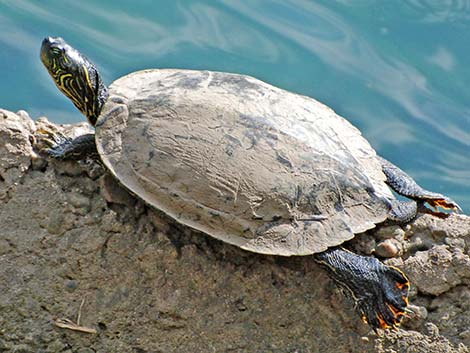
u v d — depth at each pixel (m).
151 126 6.80
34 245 6.89
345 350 6.68
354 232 6.61
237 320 6.73
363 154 7.14
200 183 6.58
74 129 7.98
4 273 6.81
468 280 6.93
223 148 6.64
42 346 6.72
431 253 7.04
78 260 6.84
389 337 6.73
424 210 7.41
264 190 6.55
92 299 6.79
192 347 6.69
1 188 7.05
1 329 6.71
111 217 6.98
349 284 6.55
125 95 7.11
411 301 6.89
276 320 6.75
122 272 6.84
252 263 6.90
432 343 6.70
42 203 7.02
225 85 7.11
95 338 6.73
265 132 6.74
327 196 6.65
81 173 7.26
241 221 6.54
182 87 7.07
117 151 6.80
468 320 6.79
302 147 6.75
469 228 7.25
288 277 6.87
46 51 7.77
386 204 6.80
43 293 6.78
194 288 6.82
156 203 6.63
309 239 6.54
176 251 6.89
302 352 6.66
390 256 7.03
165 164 6.65
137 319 6.75
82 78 7.77
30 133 7.47
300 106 7.15
